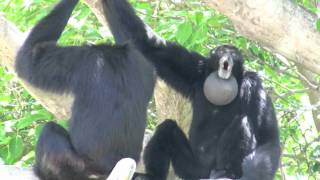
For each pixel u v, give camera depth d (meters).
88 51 14.27
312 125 24.88
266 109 16.70
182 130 17.56
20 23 20.70
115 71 14.10
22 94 22.34
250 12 15.40
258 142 16.52
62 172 14.17
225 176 16.91
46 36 14.89
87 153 13.91
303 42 16.06
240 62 17.19
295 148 23.70
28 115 19.52
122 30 16.81
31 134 20.55
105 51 14.37
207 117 17.48
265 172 15.43
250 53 21.03
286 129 21.38
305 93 23.33
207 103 17.48
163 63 17.48
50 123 14.46
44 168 14.27
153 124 21.39
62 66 14.13
